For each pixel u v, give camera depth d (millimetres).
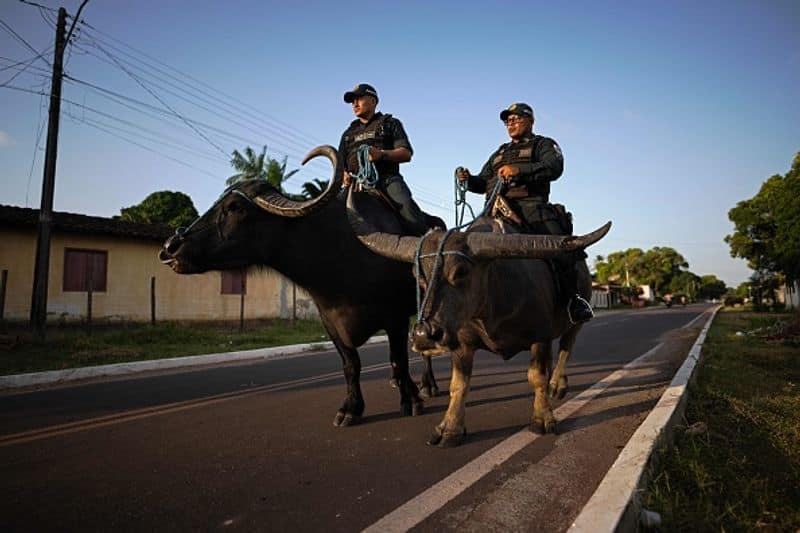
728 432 4512
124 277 17281
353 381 5094
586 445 4238
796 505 3076
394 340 5188
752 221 34250
